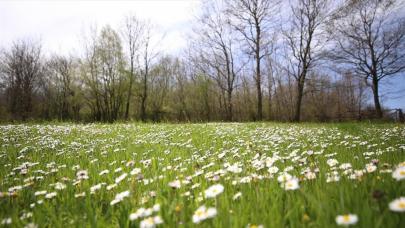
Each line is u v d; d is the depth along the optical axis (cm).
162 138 980
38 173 435
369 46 2961
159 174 395
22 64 5356
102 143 869
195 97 5856
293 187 219
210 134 1112
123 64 4597
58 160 567
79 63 4553
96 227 209
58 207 270
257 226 178
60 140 935
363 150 544
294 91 5719
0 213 248
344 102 5725
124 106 5862
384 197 195
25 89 5353
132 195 271
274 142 796
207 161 503
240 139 891
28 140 925
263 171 356
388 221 161
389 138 770
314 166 360
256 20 3412
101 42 4500
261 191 252
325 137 902
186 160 514
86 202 263
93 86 4550
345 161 409
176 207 211
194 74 5319
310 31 3222
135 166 469
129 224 212
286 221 197
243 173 345
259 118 3481
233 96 6034
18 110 5200
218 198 233
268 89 5472
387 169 285
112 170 446
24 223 223
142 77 5044
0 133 1131
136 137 1045
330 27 3033
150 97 6016
